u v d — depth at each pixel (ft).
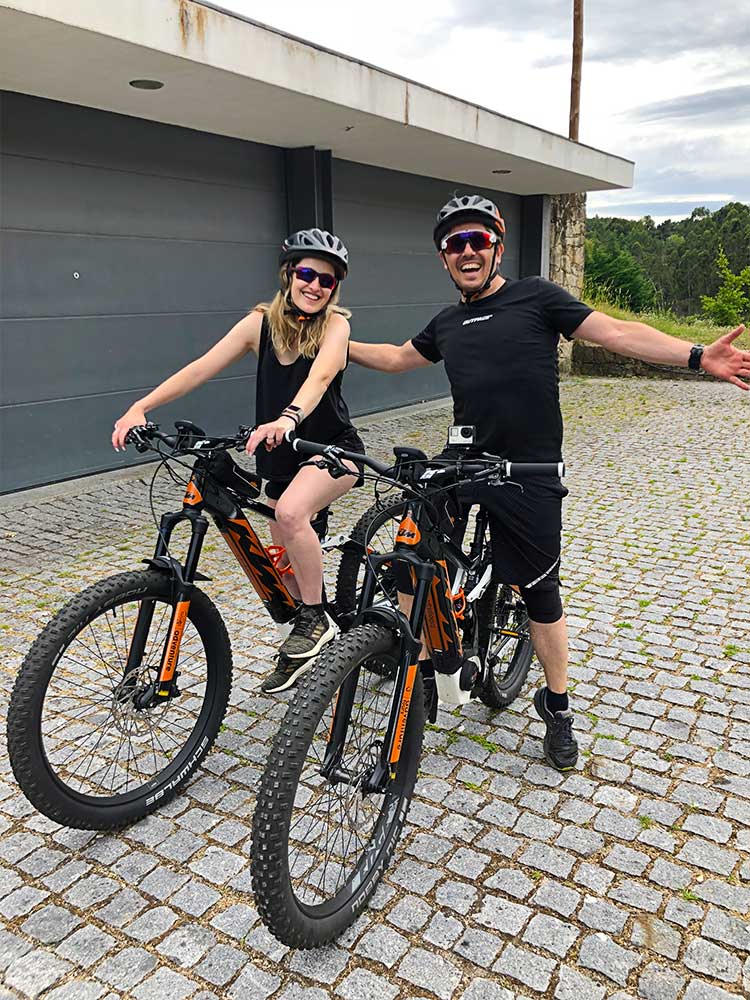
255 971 6.94
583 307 8.54
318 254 9.29
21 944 7.25
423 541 8.19
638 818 8.88
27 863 8.26
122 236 23.86
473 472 7.79
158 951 7.16
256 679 11.98
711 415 33.71
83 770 9.71
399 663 7.80
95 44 17.16
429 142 28.58
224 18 19.01
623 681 11.84
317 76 21.85
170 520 8.75
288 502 9.41
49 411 22.56
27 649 13.00
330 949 7.16
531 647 11.56
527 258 46.19
